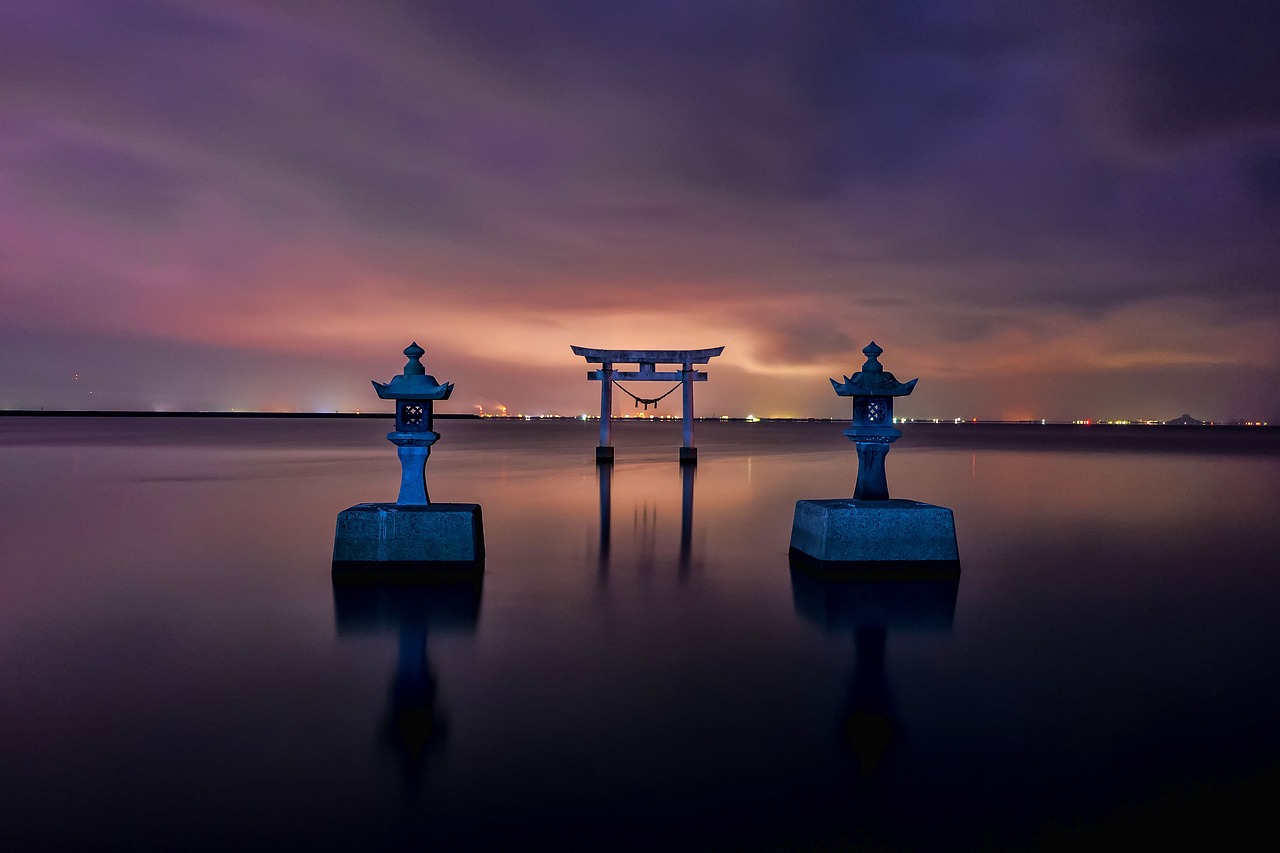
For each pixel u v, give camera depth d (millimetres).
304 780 3439
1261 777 3520
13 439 45719
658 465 25359
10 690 4582
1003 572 8258
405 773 3508
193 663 5098
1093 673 4973
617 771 3541
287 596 6969
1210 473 24766
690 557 9039
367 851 2893
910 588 7426
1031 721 4164
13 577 7785
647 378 25156
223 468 22969
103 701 4402
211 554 9086
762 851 2914
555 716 4199
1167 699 4504
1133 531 11492
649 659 5227
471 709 4297
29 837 2963
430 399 7965
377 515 7727
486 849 2906
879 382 8281
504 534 10750
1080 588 7492
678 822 3111
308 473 21062
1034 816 3178
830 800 3295
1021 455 37625
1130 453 40531
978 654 5371
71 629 5910
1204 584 7730
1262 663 5191
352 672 4922
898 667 5074
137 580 7668
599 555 9141
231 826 3053
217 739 3873
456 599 6898
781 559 8930
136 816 3125
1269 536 11000
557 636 5770
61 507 13609
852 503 8305
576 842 2957
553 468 23797
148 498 15031
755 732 3994
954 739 3932
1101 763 3660
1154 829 3080
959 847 2953
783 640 5688
